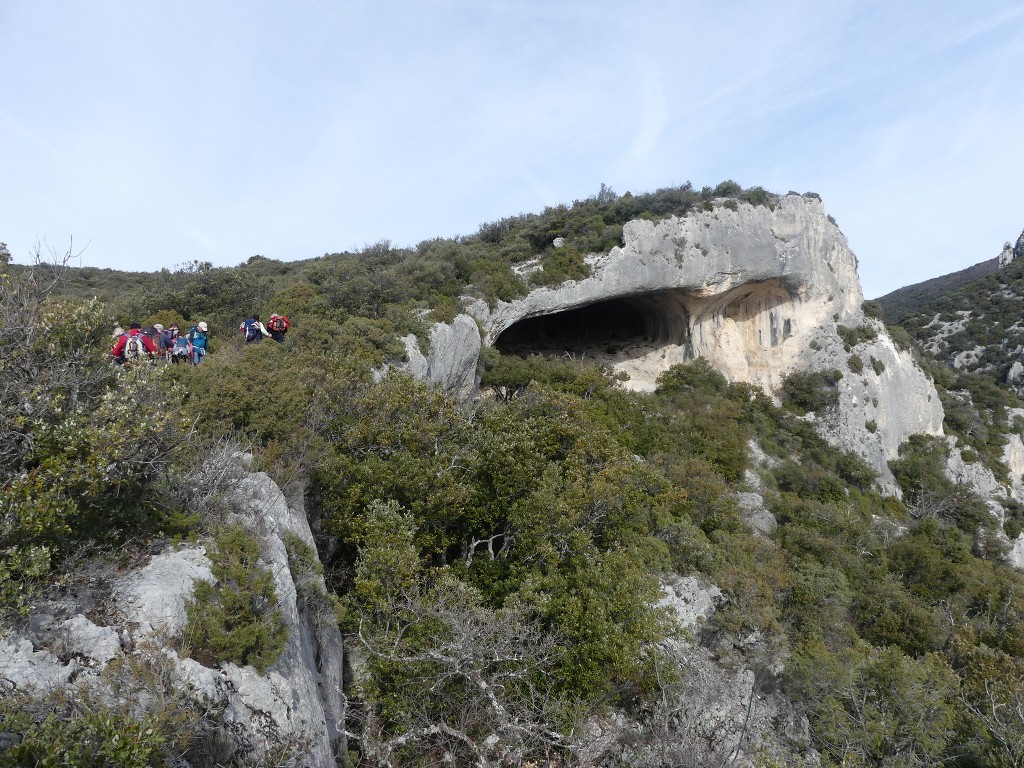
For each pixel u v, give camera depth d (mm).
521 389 31453
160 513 7699
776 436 36344
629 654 12070
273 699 6555
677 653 14383
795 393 39812
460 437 15711
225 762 5750
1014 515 40750
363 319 21422
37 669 5355
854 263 43906
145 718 4840
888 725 13852
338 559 13461
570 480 15578
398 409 15000
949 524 36531
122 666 5539
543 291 32375
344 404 14773
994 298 71750
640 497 18094
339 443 13867
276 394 12664
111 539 7184
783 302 41781
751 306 42625
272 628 6918
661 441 28547
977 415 48500
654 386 38719
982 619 23234
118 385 8141
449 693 10289
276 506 9844
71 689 5270
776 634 16828
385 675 10328
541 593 12742
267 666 6680
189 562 7219
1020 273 74188
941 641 20078
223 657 6387
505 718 9805
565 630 12141
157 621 6344
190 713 5410
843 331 40906
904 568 26219
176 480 8227
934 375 52750
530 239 36875
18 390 6922
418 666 10070
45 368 7637
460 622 10180
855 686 15297
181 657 6016
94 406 7793
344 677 10141
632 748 11664
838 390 38938
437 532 13984
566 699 11750
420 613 10383
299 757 6160
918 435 42812
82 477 6512
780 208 40281
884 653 16125
